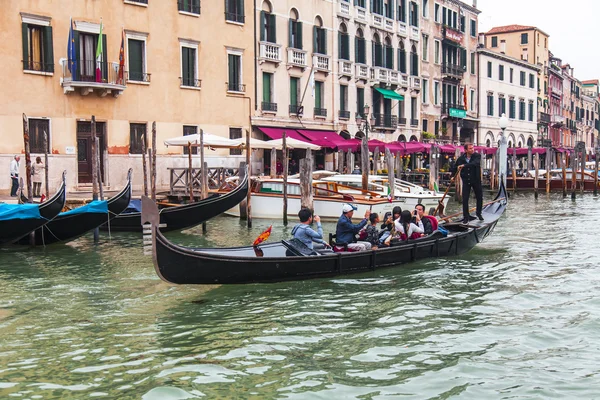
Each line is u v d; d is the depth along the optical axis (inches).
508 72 2208.4
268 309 384.8
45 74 876.6
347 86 1428.4
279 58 1231.5
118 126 964.0
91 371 287.7
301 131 1256.8
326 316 370.9
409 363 295.9
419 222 536.1
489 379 276.4
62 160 892.6
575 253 583.5
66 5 900.6
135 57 991.6
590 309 383.9
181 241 663.8
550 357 302.5
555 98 2778.1
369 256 471.2
